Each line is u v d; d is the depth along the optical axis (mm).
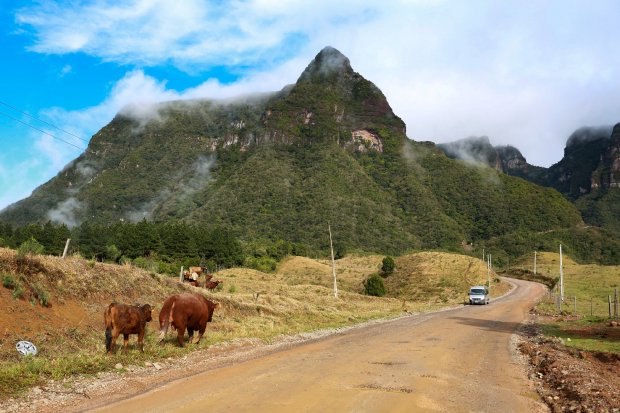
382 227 153750
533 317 34812
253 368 11289
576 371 11641
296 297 41562
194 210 175750
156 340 13492
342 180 184750
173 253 87625
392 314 34594
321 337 19188
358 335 20250
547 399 9180
